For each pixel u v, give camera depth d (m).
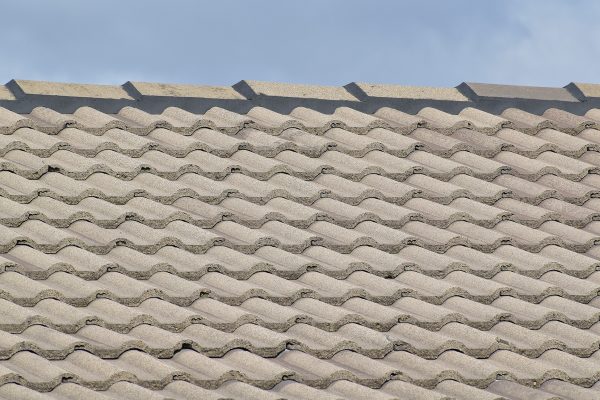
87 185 13.20
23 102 14.76
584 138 16.38
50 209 12.62
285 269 12.31
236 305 11.69
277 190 13.63
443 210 13.88
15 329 10.59
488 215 14.02
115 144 14.03
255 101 15.77
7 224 12.26
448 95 16.75
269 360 10.91
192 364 10.61
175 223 12.80
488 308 12.26
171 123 14.89
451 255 13.23
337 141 15.17
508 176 15.01
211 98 15.62
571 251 13.59
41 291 11.08
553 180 15.09
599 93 17.39
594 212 14.47
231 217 13.09
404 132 15.70
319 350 11.12
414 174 14.65
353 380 10.77
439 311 12.00
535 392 11.08
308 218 13.26
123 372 10.10
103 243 12.19
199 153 14.28
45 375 9.96
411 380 10.93
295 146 14.72
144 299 11.39
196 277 11.99
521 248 13.55
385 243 13.11
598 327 12.43
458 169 14.82
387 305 12.16
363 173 14.43
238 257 12.33
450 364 11.38
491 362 11.59
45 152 13.70
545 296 12.73
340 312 11.66
